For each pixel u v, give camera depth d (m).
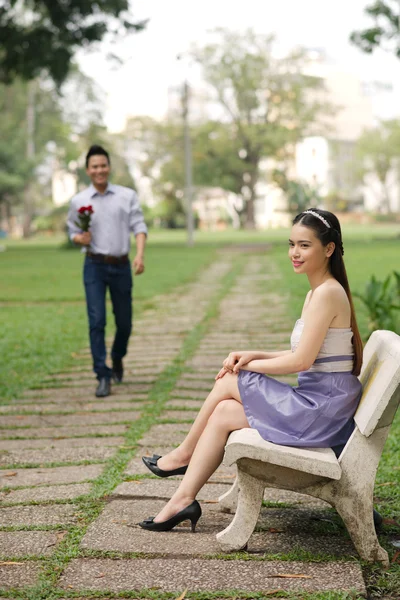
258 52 54.91
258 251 28.70
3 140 55.84
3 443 5.04
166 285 15.96
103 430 5.28
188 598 2.78
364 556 3.12
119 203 6.54
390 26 25.06
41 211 81.44
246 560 3.13
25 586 2.90
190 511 3.41
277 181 59.41
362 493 3.10
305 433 3.21
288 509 3.77
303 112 57.28
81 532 3.43
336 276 3.40
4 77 28.02
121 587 2.88
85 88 62.72
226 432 3.40
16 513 3.70
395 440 4.91
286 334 9.32
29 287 16.33
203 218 85.62
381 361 3.27
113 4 22.88
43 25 25.98
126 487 4.04
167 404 5.98
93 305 6.45
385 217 79.62
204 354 8.20
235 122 56.59
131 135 62.62
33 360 8.03
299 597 2.78
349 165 82.56
